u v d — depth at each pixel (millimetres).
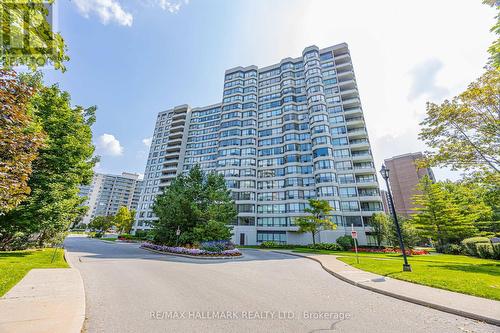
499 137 13195
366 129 44438
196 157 65500
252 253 25375
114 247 27344
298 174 45906
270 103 56594
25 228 15336
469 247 22094
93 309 5508
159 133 77188
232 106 58156
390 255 22844
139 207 68688
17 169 5992
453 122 14336
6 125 5758
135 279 9141
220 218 23516
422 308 6109
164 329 4457
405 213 63594
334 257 19391
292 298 6953
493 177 13875
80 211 20016
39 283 7402
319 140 44531
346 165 42156
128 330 4363
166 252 21312
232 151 52656
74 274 9078
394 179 68438
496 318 5066
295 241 41688
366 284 8586
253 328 4625
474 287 7621
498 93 12734
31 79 11680
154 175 70625
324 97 48000
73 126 18000
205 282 8930
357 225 37812
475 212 30688
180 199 22781
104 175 145625
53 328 4059
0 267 9375
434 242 31156
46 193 15352
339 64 51562
